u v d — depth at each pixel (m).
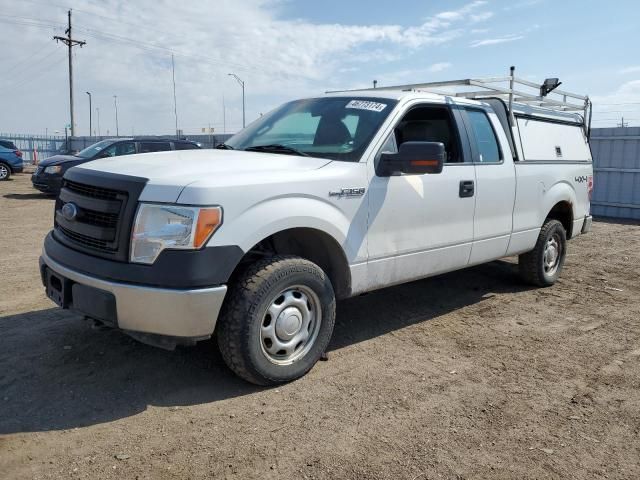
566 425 3.31
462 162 4.96
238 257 3.33
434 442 3.07
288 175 3.64
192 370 3.88
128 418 3.24
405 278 4.52
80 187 3.69
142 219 3.23
